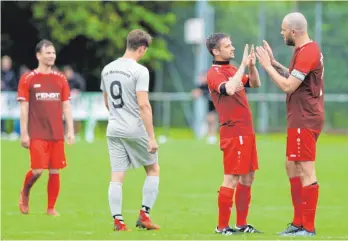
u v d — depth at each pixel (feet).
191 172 190.19
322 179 179.73
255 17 312.29
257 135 309.01
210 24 309.63
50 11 368.27
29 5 366.84
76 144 251.19
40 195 154.30
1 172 186.29
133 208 139.44
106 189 163.43
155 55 344.90
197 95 274.98
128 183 170.71
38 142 129.39
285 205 142.41
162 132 317.42
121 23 374.84
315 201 106.52
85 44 378.12
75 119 287.48
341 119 310.65
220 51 106.73
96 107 287.48
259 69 309.22
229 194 107.86
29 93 129.90
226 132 107.04
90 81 379.96
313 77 104.78
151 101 318.86
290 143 106.01
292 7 311.47
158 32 353.10
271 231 114.73
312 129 105.19
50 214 131.03
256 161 108.88
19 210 135.85
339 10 310.04
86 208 138.82
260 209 137.59
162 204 143.43
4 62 287.48
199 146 249.75
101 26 370.12
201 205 142.31
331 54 311.06
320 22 310.86
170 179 178.81
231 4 310.86
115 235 105.91
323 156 224.74
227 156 107.24
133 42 110.01
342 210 135.74
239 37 313.12
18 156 215.51
